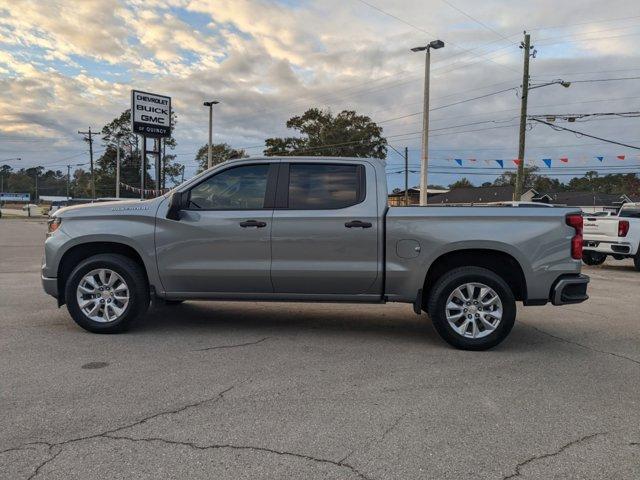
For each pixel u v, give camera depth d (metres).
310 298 5.91
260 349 5.53
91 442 3.39
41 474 3.00
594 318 7.41
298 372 4.81
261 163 6.00
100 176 82.25
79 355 5.21
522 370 4.99
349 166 5.91
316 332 6.32
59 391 4.24
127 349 5.45
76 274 5.94
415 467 3.15
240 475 3.03
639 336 6.37
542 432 3.64
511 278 5.87
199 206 5.98
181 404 4.02
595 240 14.02
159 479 2.97
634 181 75.75
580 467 3.18
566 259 5.55
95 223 5.99
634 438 3.57
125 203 6.14
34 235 26.38
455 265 5.86
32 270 11.92
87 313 6.00
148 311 7.36
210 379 4.58
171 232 5.89
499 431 3.65
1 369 4.76
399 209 5.74
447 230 5.61
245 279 5.86
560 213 5.59
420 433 3.59
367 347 5.70
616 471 3.13
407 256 5.67
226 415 3.83
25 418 3.73
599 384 4.62
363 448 3.37
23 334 5.98
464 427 3.70
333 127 54.12
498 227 5.57
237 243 5.82
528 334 6.44
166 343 5.70
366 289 5.81
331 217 5.73
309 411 3.93
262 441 3.44
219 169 6.01
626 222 13.31
